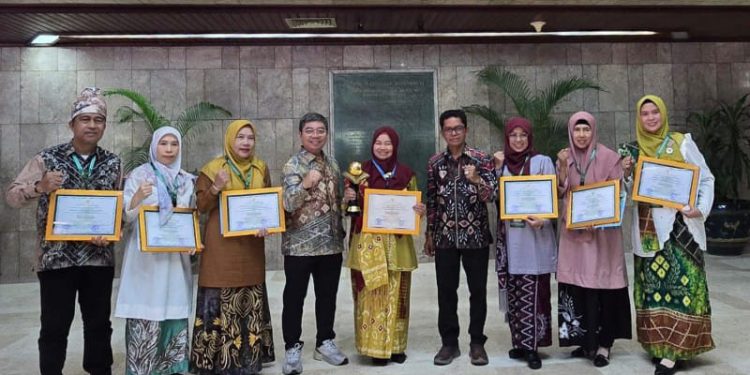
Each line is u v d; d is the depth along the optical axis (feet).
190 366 9.16
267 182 9.88
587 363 9.98
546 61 23.02
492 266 20.98
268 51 22.26
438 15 19.70
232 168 9.35
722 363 9.80
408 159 22.44
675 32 22.91
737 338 11.28
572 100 23.16
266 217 8.98
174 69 21.95
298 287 9.59
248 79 22.22
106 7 18.30
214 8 18.65
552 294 15.98
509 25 21.20
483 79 22.38
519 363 10.03
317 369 9.90
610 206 8.96
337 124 22.30
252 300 9.27
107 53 21.72
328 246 9.62
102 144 21.65
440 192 9.93
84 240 8.12
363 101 22.38
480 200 9.73
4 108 21.31
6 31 20.20
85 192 8.17
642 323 9.66
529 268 9.52
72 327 13.30
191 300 9.23
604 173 9.40
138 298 8.59
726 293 15.55
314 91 22.34
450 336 10.11
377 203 9.53
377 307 9.77
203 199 8.90
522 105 21.22
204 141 22.00
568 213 9.48
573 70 23.12
